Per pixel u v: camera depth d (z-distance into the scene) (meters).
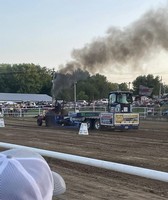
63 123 29.77
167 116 42.59
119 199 7.81
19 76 146.38
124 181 9.59
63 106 31.17
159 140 19.78
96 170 10.97
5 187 2.01
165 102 78.31
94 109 47.47
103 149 16.02
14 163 2.13
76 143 18.36
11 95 110.50
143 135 22.98
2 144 8.16
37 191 2.07
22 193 2.02
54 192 2.63
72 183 9.29
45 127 30.56
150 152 15.05
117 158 13.37
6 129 28.17
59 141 19.34
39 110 46.62
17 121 39.28
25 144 17.89
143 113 44.72
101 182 9.49
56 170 11.04
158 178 4.77
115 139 20.33
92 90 123.81
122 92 27.14
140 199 7.84
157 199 7.88
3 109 51.22
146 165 11.91
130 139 20.34
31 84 146.00
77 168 11.27
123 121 26.36
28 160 2.22
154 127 30.36
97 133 24.59
